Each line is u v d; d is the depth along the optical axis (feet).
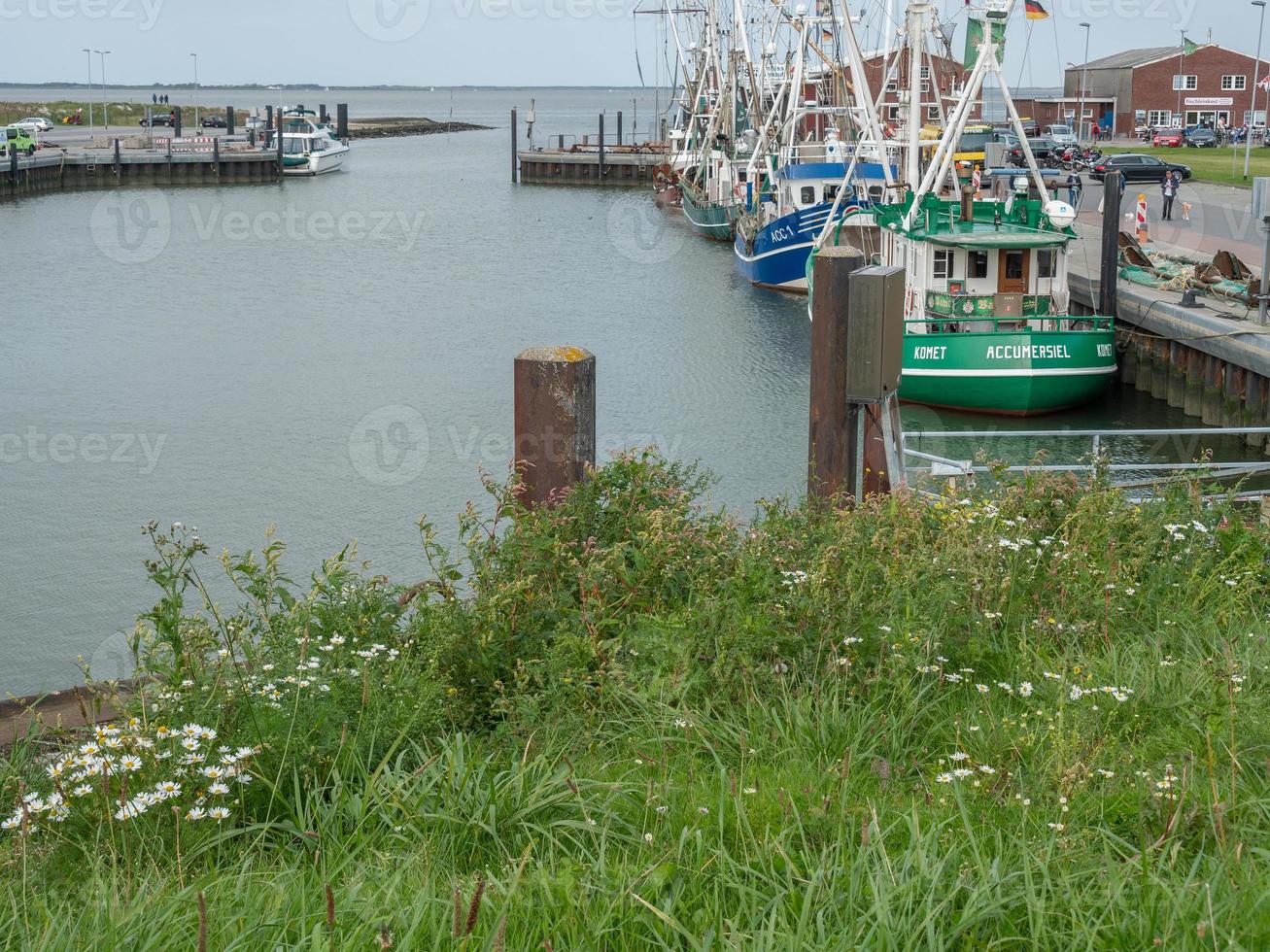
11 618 55.16
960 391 88.12
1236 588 23.11
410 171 358.23
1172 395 91.97
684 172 249.96
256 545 64.44
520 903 12.74
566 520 22.36
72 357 115.24
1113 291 96.37
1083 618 21.81
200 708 17.04
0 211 245.45
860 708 17.72
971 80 98.58
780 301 147.33
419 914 12.01
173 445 84.17
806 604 19.81
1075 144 232.53
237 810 15.67
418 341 123.65
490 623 19.93
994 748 16.72
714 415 92.58
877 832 13.23
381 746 17.03
